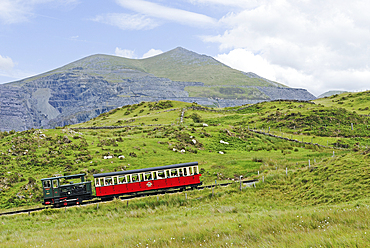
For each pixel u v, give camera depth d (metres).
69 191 39.50
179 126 98.31
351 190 30.23
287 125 119.00
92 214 34.53
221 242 14.22
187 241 15.79
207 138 88.69
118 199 38.84
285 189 37.53
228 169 59.62
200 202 36.56
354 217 15.45
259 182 41.25
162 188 41.91
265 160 65.12
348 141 93.19
